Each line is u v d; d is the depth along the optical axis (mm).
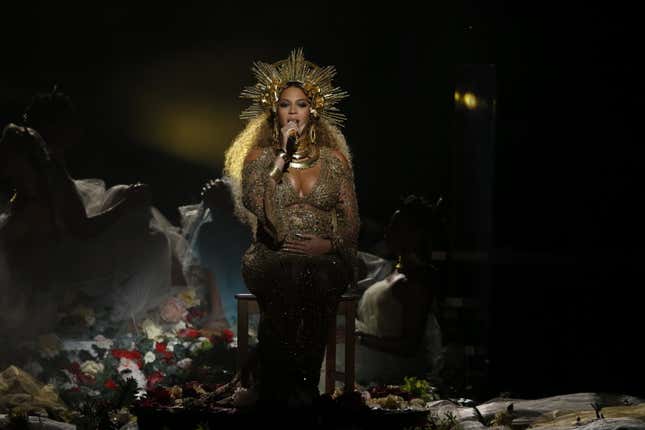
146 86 24328
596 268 28172
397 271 15125
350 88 24469
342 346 14516
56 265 14445
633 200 27922
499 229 28438
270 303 10539
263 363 10609
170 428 10172
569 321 24406
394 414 10359
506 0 24156
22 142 14227
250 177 10688
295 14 24250
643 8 24250
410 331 14812
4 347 13711
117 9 23812
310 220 10578
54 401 12531
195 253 16203
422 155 24516
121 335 14625
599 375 18938
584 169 27734
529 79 25875
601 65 25547
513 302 26750
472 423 10352
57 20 23578
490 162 18953
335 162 10805
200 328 15516
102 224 14742
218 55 24422
